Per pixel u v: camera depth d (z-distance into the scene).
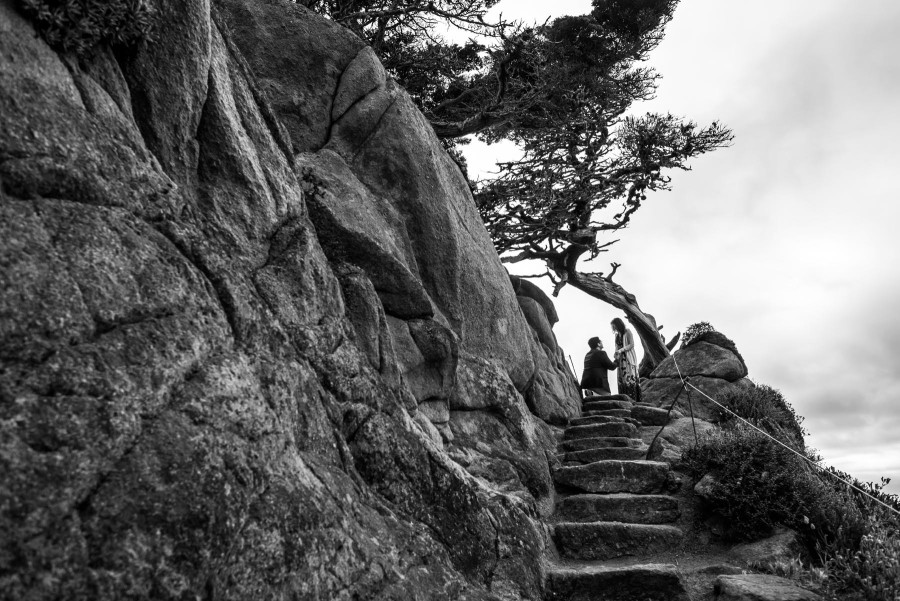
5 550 2.47
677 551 7.38
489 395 8.77
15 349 2.84
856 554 5.86
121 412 3.07
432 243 8.69
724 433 9.20
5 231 3.03
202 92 4.97
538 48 13.73
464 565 5.43
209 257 4.24
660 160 16.75
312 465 4.41
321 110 8.42
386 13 13.48
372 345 6.52
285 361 4.56
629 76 17.78
